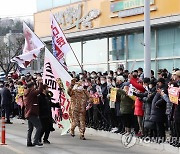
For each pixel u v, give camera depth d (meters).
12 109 21.17
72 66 26.03
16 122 20.14
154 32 19.95
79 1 23.52
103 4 21.67
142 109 12.70
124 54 21.72
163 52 19.45
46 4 26.58
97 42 23.84
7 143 12.78
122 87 13.84
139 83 13.04
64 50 15.79
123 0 20.28
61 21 24.75
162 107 11.69
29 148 11.83
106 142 13.14
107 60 23.00
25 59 17.89
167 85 11.57
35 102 12.05
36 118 12.08
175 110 10.87
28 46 17.98
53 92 14.20
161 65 19.56
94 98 15.04
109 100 14.44
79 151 11.34
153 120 11.73
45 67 14.17
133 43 21.14
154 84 12.21
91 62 24.36
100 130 14.95
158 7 18.45
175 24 18.61
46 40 26.27
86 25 22.83
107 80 14.83
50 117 12.73
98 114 15.27
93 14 22.33
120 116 13.65
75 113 13.98
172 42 18.91
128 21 20.05
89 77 16.31
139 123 12.87
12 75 22.73
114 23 20.95
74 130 15.03
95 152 11.17
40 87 12.47
